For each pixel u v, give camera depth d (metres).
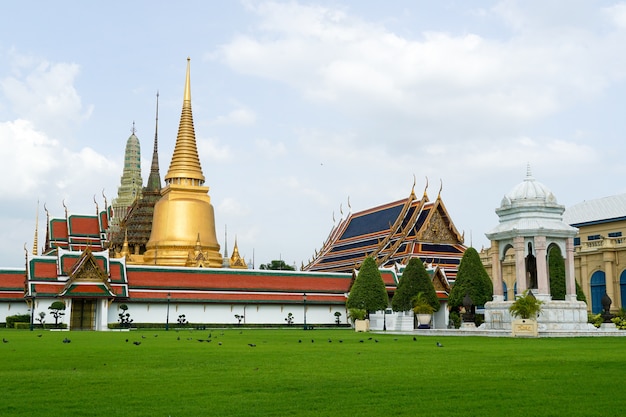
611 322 58.34
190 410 16.05
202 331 74.19
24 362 28.03
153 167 162.00
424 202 118.44
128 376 22.62
